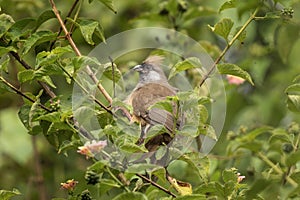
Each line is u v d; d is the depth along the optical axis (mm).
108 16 15680
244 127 12523
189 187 9500
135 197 8266
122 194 8242
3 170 14844
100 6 15703
